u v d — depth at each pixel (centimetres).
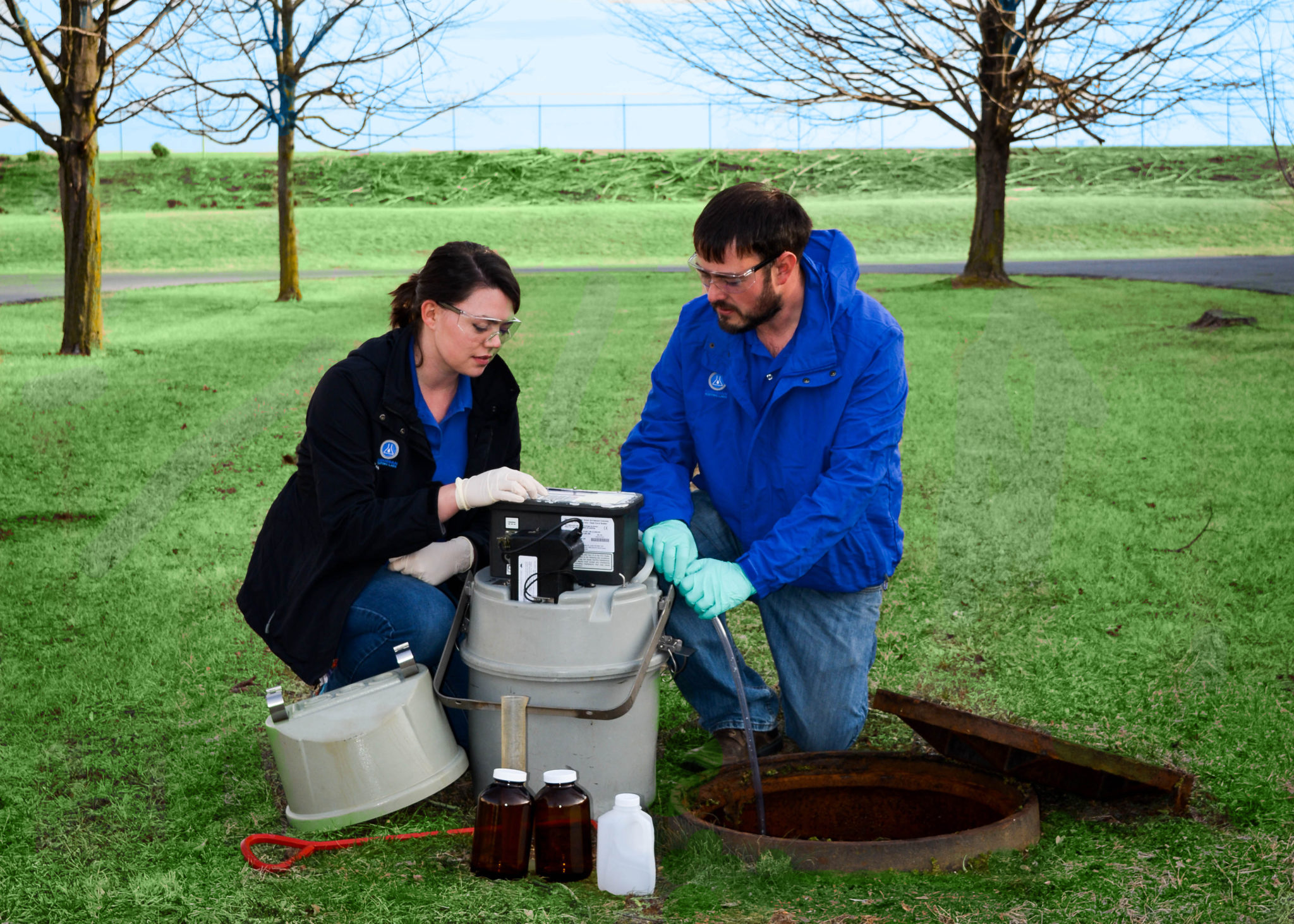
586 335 1236
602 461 621
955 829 246
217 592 402
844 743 269
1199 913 187
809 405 252
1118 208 3372
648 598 230
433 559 253
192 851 217
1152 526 477
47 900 198
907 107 1587
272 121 1255
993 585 404
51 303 1688
